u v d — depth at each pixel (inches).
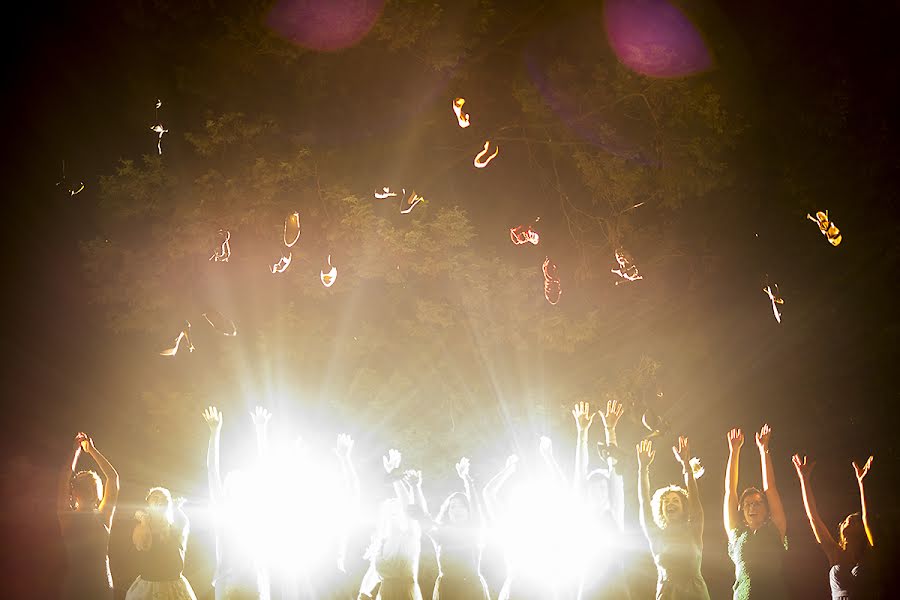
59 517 415.8
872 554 438.3
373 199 749.3
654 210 818.8
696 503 409.4
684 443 416.5
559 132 783.1
